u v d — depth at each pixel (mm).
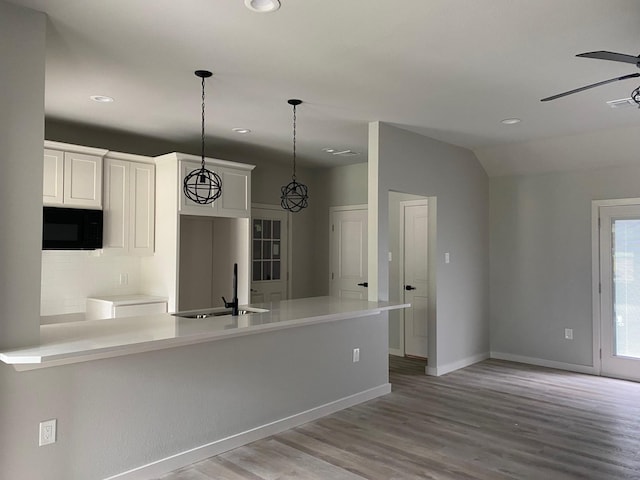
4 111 2305
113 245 4742
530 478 2891
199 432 3109
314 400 3912
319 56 3021
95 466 2613
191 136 5242
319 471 2965
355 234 6855
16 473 2334
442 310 5402
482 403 4316
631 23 2566
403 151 4867
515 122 4582
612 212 5281
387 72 3289
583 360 5465
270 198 6734
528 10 2426
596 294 5383
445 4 2365
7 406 2311
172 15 2480
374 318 4539
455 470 2988
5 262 2303
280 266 6867
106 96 3836
